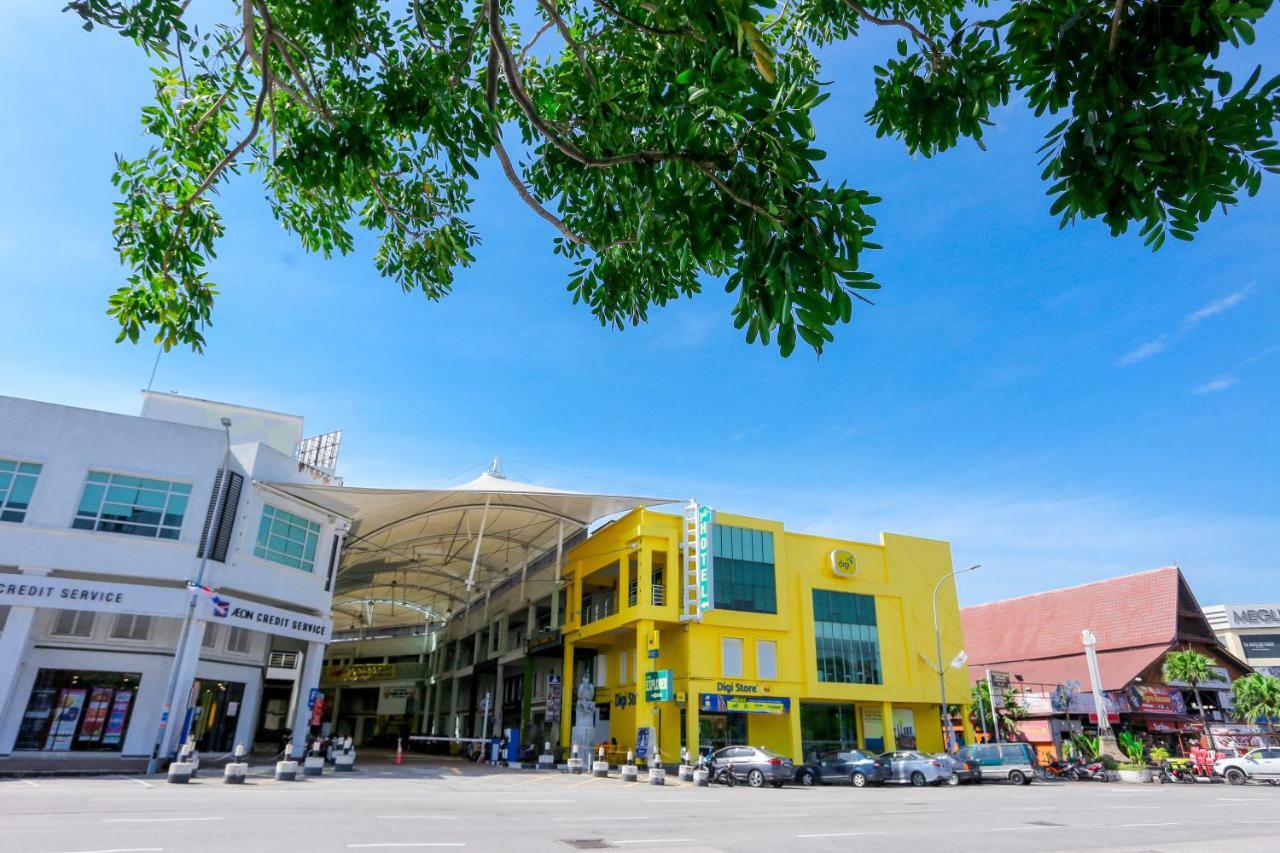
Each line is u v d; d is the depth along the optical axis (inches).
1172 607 1828.2
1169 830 522.9
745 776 1053.8
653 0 152.9
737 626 1302.9
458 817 500.7
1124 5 136.0
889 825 523.8
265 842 357.4
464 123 207.9
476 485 1278.3
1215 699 1895.9
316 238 276.4
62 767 764.0
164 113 242.1
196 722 949.2
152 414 1228.5
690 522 1304.1
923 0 230.8
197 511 935.7
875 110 186.9
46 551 841.5
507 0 242.8
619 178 202.2
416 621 2479.1
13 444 866.1
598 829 458.6
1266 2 126.7
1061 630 2069.4
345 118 199.2
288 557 1053.8
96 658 882.8
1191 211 136.3
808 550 1455.5
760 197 128.7
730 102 132.3
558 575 1407.5
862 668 1403.8
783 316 122.0
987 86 166.7
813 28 269.4
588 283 235.0
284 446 1317.7
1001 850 411.8
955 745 1315.2
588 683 1258.0
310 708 1050.7
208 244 245.3
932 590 1546.5
